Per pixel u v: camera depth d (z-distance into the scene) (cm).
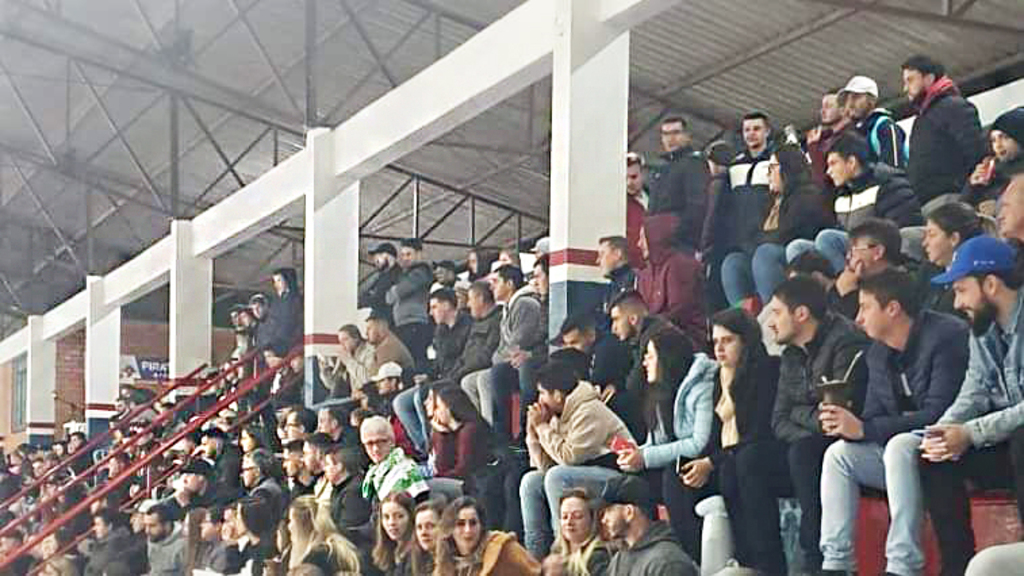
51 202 2506
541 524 702
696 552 587
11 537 1611
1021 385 457
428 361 1104
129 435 1623
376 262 1194
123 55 1695
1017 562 430
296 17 1630
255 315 1473
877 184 611
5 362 2581
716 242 709
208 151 2141
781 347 591
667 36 1475
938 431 455
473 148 1816
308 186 1205
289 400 1284
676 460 600
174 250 1577
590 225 770
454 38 1648
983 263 467
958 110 598
